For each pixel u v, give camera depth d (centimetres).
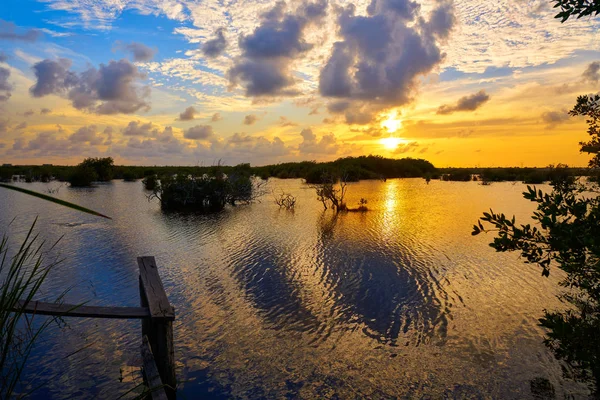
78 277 1030
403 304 857
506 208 2467
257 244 1445
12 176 5212
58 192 3481
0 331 296
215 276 1059
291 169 6862
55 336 697
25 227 1759
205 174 3069
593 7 316
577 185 452
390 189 4222
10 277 291
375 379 585
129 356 635
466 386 564
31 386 543
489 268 1120
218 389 560
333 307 844
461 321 772
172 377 474
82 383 557
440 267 1132
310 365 621
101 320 767
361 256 1259
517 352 652
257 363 627
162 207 2536
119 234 1633
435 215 2188
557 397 534
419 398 541
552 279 1017
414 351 662
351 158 7775
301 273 1080
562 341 405
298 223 1930
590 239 325
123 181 5238
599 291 379
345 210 2417
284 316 800
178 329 745
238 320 783
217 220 2036
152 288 511
